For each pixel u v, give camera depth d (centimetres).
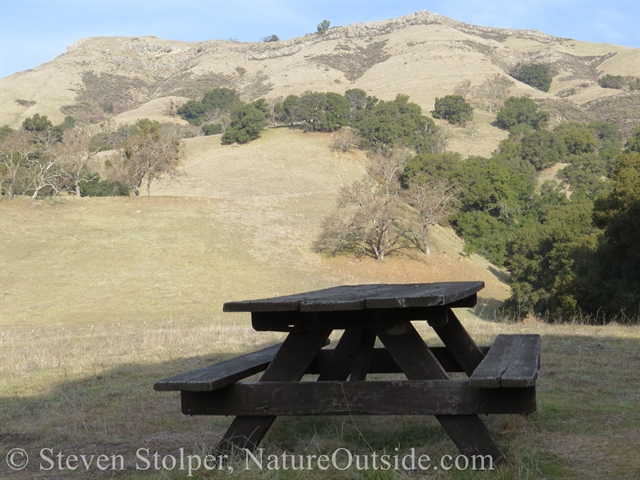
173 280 4431
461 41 19662
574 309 2562
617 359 775
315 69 18738
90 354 1055
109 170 7131
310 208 6256
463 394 393
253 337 1183
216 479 384
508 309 4191
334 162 8944
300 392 417
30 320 3475
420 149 9969
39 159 6838
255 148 9544
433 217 5588
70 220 5494
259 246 5300
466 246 5956
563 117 13588
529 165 8988
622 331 1099
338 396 411
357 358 501
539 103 14238
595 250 2964
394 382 405
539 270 4741
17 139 6888
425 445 440
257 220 5856
